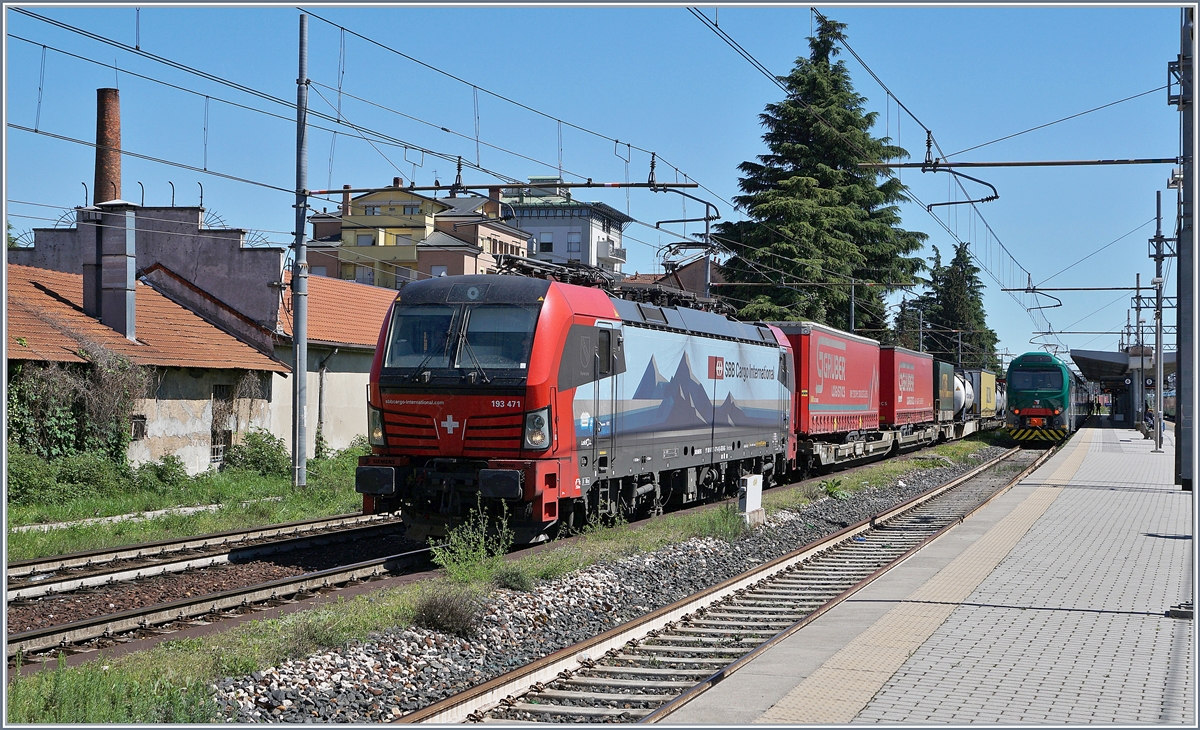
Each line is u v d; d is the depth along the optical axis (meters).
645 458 18.22
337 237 63.81
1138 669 9.13
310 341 28.88
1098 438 57.31
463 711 7.98
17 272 25.12
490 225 64.00
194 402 25.00
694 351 20.42
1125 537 17.66
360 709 8.01
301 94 22.27
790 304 47.06
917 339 79.31
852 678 8.77
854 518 21.23
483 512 15.28
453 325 15.66
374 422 15.84
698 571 14.63
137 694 7.61
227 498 21.64
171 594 12.67
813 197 48.06
